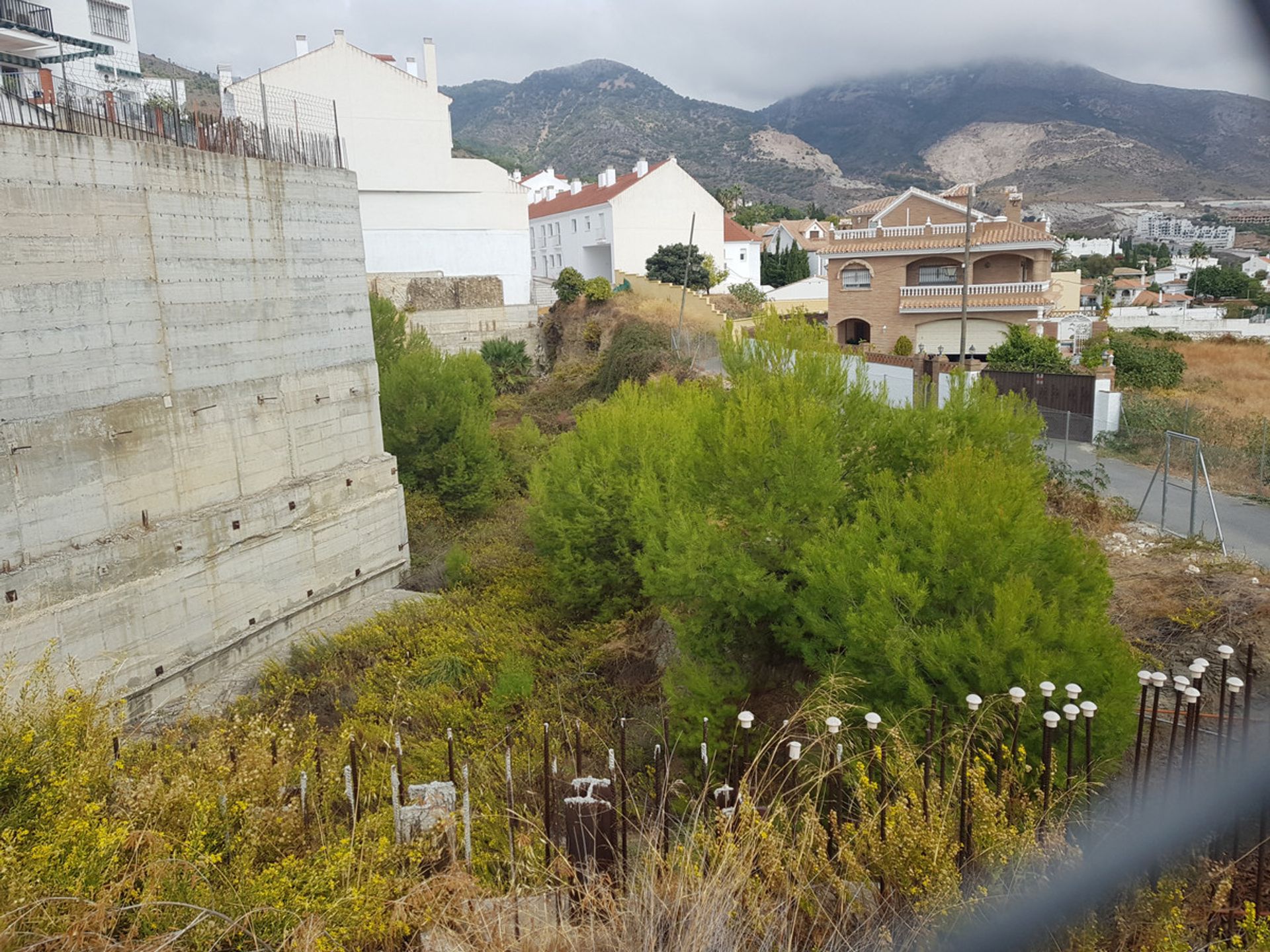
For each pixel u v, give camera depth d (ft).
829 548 32.55
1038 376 79.71
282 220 58.44
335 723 44.65
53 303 42.01
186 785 19.95
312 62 137.69
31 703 23.34
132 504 47.09
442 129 148.77
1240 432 67.31
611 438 57.26
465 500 83.51
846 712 27.53
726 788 19.81
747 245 191.93
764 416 38.60
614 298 148.46
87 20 105.70
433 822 20.29
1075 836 16.71
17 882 15.10
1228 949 14.67
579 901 16.93
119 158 45.39
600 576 55.67
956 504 30.19
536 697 43.86
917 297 125.49
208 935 15.44
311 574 61.46
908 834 15.84
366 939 16.62
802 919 15.84
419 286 147.54
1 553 39.91
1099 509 51.37
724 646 37.40
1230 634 33.65
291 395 59.98
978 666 25.88
